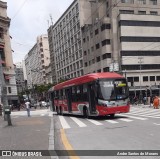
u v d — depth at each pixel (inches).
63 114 1027.9
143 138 367.6
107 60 2508.6
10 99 2234.3
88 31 2962.6
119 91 711.1
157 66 2549.2
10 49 2351.1
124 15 2453.2
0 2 2297.0
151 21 2534.5
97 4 2731.3
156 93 2502.5
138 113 875.4
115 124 572.4
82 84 787.4
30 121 754.2
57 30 4269.2
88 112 758.5
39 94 4407.0
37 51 5378.9
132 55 2461.9
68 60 3809.1
